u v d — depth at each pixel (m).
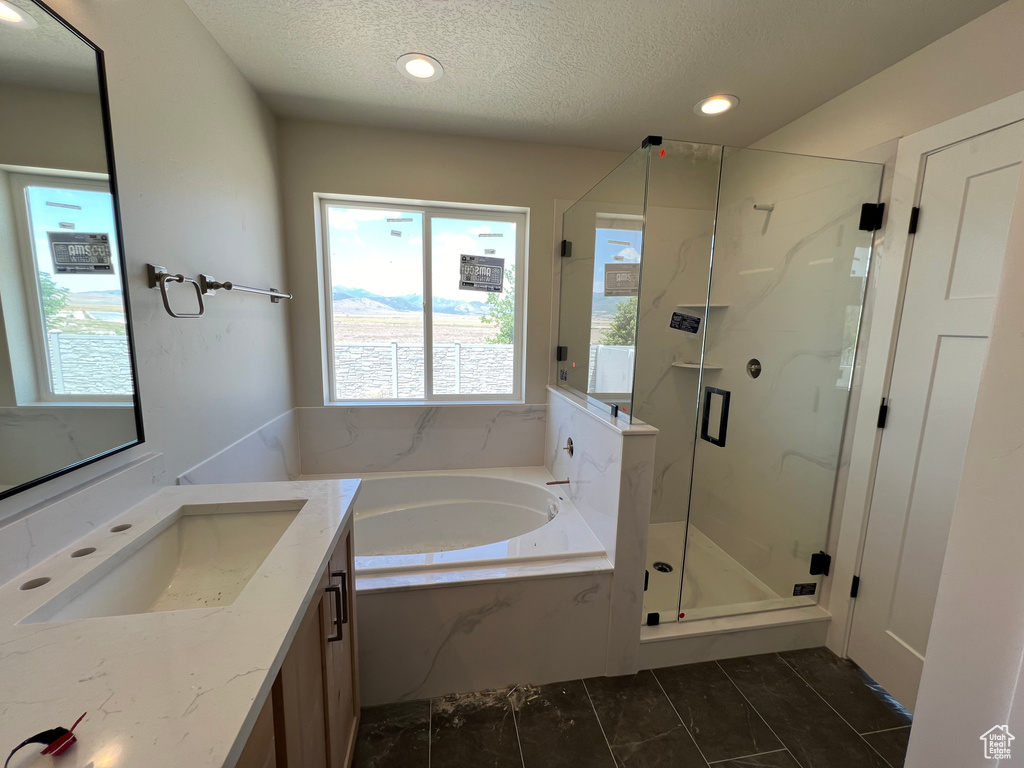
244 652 0.58
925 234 1.40
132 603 0.90
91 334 0.92
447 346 2.54
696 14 1.33
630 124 2.08
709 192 2.09
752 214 2.06
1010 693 0.49
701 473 2.19
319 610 0.93
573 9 1.32
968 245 1.28
